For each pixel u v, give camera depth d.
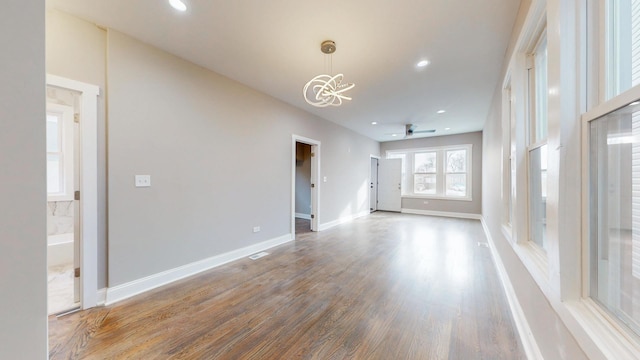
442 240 4.43
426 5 1.90
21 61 0.49
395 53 2.62
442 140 7.30
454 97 3.92
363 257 3.49
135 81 2.39
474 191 6.82
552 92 1.14
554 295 1.13
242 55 2.69
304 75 3.20
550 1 1.15
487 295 2.36
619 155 0.84
